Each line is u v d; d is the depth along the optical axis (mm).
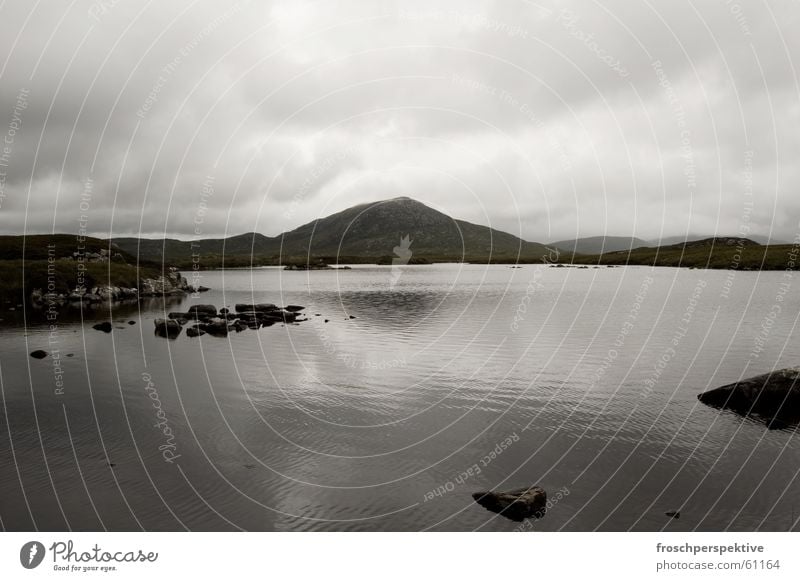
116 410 24656
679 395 26844
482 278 131250
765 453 19469
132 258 116438
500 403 25734
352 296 86188
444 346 40312
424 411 24547
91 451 19812
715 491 16672
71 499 16188
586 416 23734
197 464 18688
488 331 47250
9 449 19969
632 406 25078
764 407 24016
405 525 14898
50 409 24812
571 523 15023
